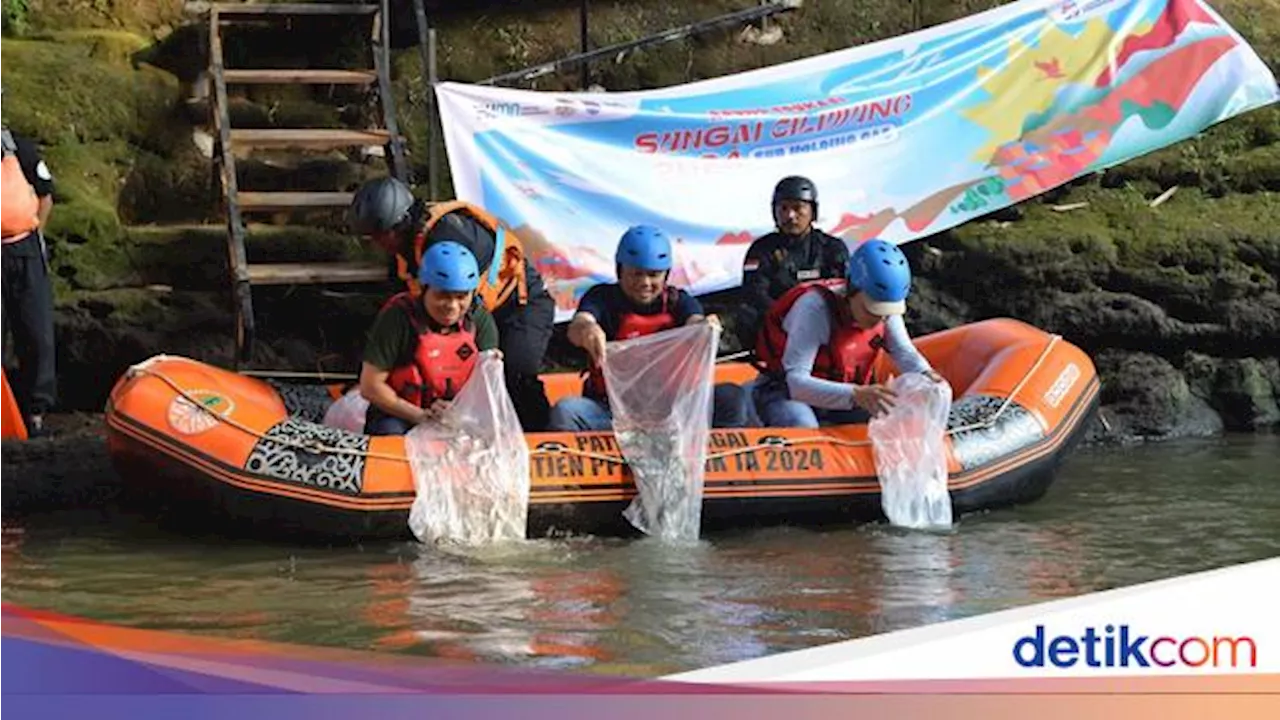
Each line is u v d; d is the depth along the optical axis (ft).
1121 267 32.94
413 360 23.71
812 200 28.07
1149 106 33.81
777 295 27.94
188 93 35.47
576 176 32.55
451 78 36.29
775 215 28.27
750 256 28.30
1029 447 25.25
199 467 23.30
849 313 24.98
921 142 33.53
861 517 24.40
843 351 25.07
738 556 22.48
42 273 29.55
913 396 24.62
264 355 32.32
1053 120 33.73
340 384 29.78
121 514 25.38
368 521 23.02
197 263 32.89
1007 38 33.96
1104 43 33.94
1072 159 33.53
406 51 36.42
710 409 24.70
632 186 32.78
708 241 32.91
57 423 31.01
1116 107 33.78
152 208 34.45
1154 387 32.27
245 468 23.11
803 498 24.06
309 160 35.14
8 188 28.96
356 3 35.60
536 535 23.54
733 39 36.68
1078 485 27.12
